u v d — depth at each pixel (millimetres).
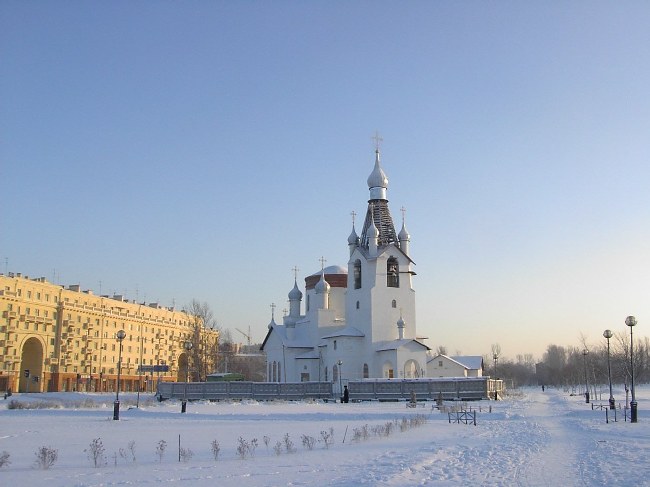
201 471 22188
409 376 90500
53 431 40094
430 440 32594
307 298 114125
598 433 36375
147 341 171625
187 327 189500
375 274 96188
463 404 67500
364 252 98375
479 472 21656
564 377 186125
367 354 94688
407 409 63594
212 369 137250
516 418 49906
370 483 19250
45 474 21688
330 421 48375
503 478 20438
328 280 110188
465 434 36062
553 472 21703
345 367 93938
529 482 19719
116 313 160250
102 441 33688
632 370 44969
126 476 21109
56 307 141750
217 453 26422
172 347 182125
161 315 180500
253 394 86812
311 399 85625
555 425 42625
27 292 134000
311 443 30938
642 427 40156
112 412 60312
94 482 19906
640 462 24047
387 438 33688
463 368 117875
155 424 46219
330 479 20234
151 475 21297
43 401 79500
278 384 87125
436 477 20594
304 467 22984
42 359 136750
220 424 45938
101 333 154000
